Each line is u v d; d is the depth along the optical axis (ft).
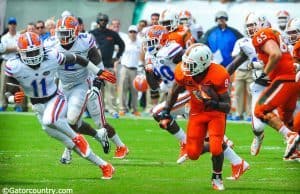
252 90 102.78
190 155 81.10
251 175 89.40
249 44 99.86
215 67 78.64
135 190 79.15
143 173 89.86
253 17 99.45
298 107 104.94
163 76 101.04
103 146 95.30
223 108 78.23
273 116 93.30
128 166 94.99
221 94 78.64
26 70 83.25
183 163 97.60
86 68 95.25
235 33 145.48
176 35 103.09
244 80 146.20
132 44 152.56
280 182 84.94
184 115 100.73
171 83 101.04
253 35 94.84
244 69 145.28
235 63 101.14
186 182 84.23
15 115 151.43
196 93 79.30
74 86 95.96
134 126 139.03
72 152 104.63
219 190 79.30
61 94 86.33
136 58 152.97
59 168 92.43
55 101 84.89
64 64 86.07
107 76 88.12
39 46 82.48
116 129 134.51
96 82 98.12
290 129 99.30
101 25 151.02
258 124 100.42
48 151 107.14
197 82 78.95
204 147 82.48
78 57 86.94
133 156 104.01
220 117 79.51
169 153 107.14
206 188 80.48
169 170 92.22
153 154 106.01
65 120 84.38
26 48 81.82
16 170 90.68
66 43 94.27
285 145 117.29
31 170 90.68
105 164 85.61
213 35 145.79
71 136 84.33
